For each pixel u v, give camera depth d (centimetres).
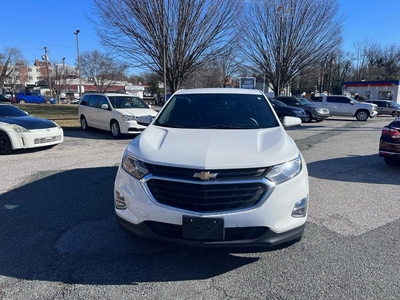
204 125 377
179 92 464
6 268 286
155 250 321
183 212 262
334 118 2452
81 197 473
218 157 271
